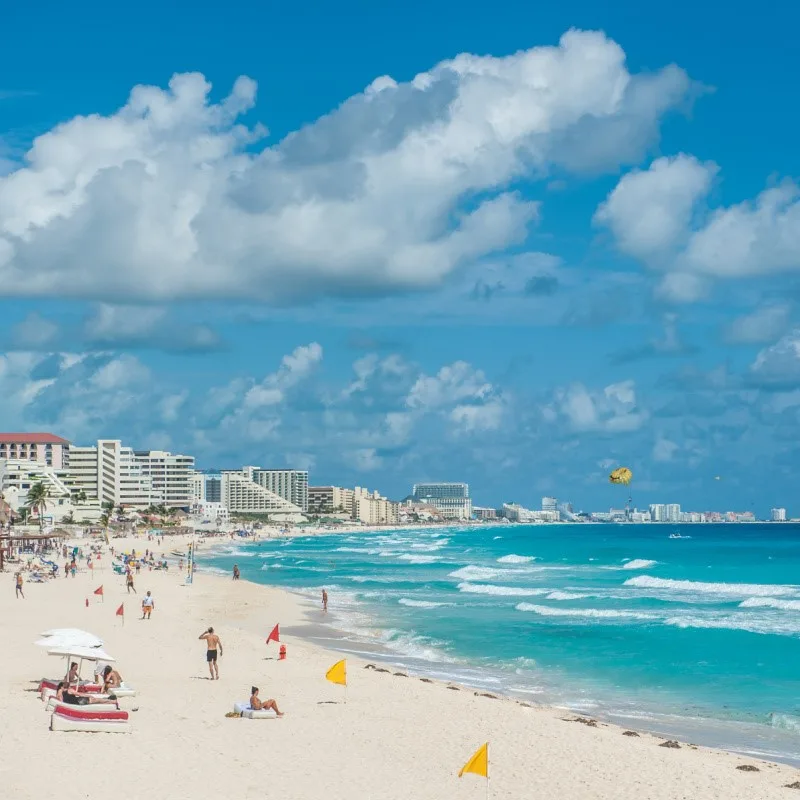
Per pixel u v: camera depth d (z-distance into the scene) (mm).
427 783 23609
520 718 32375
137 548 186000
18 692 31594
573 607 77562
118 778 22109
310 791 22141
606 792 23625
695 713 36719
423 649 52969
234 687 36156
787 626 62688
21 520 188000
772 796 23516
